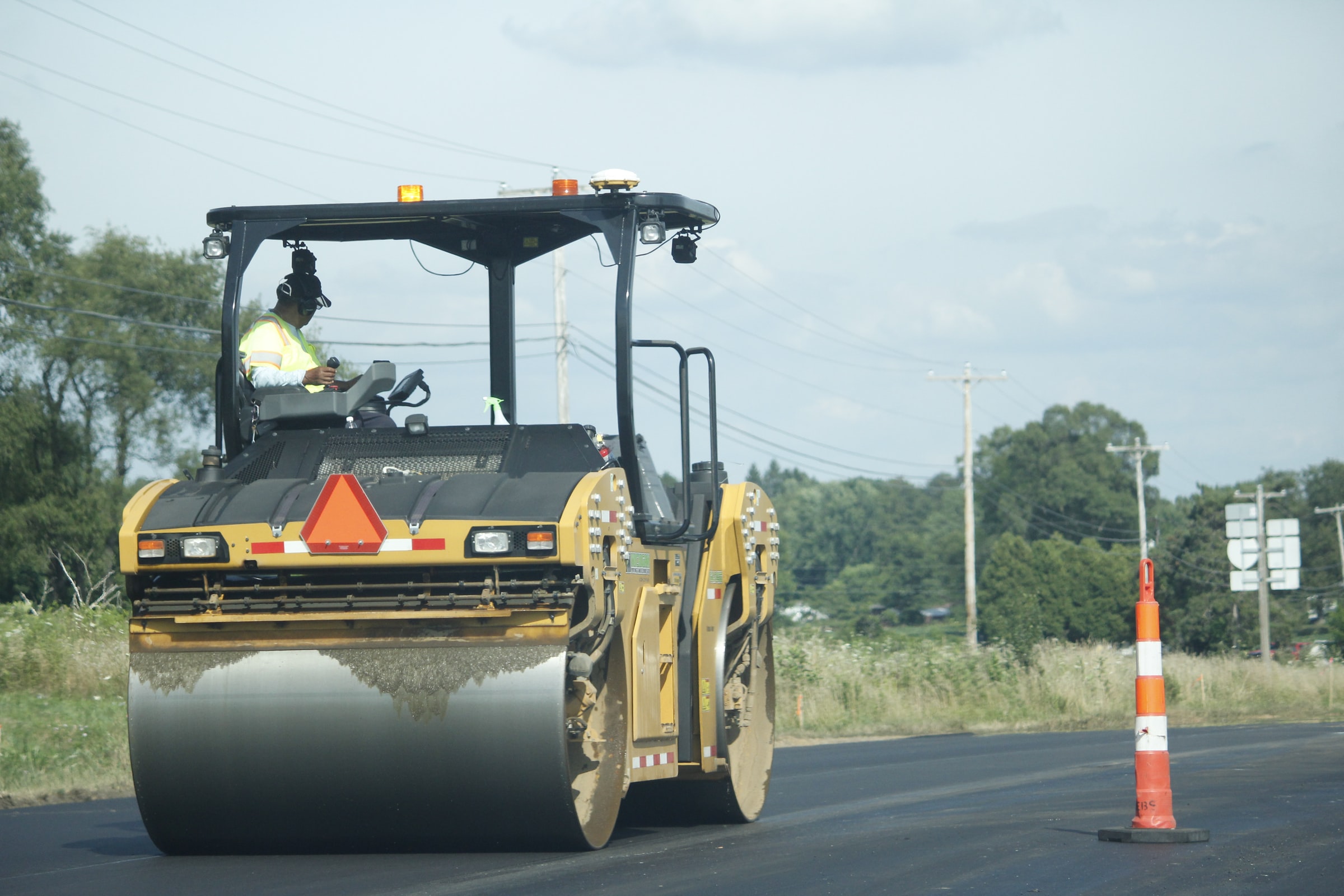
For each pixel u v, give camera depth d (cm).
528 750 1349
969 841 1547
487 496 1391
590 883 1265
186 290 10538
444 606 1370
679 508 1742
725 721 1745
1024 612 6159
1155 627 1570
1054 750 3325
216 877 1334
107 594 5834
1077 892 1217
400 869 1353
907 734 4559
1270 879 1280
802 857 1426
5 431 9038
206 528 1392
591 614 1386
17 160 9844
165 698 1404
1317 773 2427
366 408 1630
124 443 10350
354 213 1598
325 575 1401
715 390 1695
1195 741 3519
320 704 1377
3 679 3903
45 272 9600
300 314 1747
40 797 2353
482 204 1582
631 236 1556
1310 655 8538
